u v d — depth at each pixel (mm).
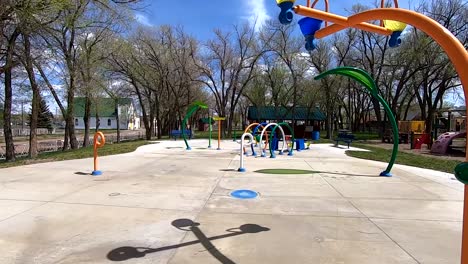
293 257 3287
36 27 10773
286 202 5426
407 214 4848
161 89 30391
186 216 4586
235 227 4152
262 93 34656
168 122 35656
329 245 3607
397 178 7855
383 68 30797
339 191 6320
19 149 24156
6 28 12562
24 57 14562
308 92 31656
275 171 8633
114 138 33844
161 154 12492
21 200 5332
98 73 20734
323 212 4879
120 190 6152
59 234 3840
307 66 30047
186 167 9156
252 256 3301
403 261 3232
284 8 3143
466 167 1918
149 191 6105
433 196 6004
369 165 10016
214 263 3137
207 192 6090
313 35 3824
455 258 3318
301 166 9633
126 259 3199
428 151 16234
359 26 3631
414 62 25875
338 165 9953
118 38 20625
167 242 3637
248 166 9492
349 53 30281
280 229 4102
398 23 3736
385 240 3781
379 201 5586
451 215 4824
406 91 33531
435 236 3938
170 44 29672
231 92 33812
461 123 30078
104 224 4203
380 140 26594
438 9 23047
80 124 70312
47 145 25906
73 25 12391
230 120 29203
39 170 8312
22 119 48375
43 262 3123
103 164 9523
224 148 15625
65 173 7918
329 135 28672
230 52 28938
